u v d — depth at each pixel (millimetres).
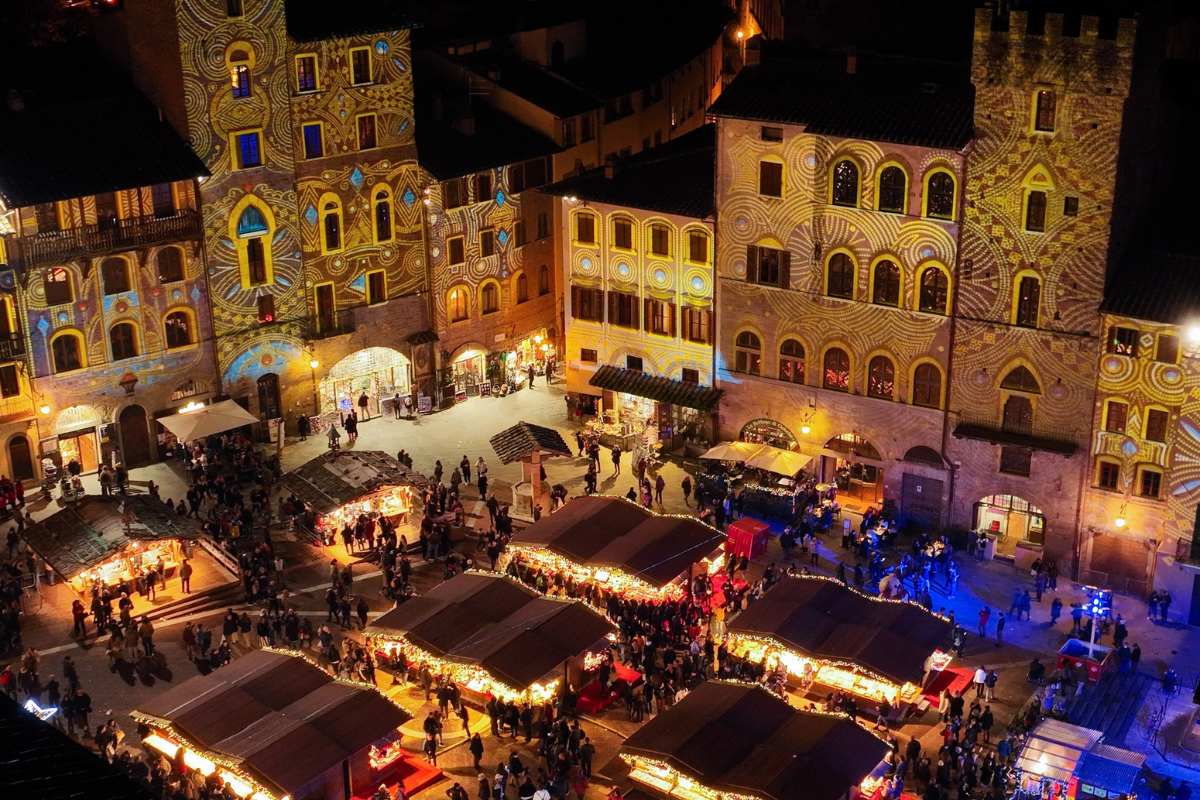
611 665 62781
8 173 72875
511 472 82625
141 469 80938
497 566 71250
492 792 54375
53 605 68188
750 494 77312
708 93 111188
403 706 60906
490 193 89188
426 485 74375
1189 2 72688
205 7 76188
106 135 76250
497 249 90875
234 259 81250
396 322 88375
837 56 78000
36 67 78000
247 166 80188
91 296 76938
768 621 62344
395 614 62781
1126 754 54719
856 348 75500
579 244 83938
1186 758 58031
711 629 66688
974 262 70188
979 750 58406
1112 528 69750
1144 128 67375
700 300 80375
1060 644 66625
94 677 62719
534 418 89125
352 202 84562
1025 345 69875
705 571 69688
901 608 63125
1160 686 63438
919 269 72000
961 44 89500
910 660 60125
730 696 56719
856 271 74062
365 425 87812
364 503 74312
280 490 79625
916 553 71438
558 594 66125
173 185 77938
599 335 85250
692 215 78250
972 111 70000
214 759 53125
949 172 69500
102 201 75750
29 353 75500
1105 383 68062
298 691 56969
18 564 70500
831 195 73438
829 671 61750
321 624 67062
